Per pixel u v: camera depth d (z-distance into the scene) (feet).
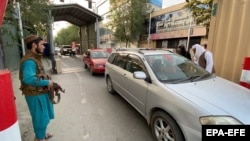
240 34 12.51
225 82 9.89
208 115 6.48
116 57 17.22
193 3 27.81
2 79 3.92
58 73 31.73
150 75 10.18
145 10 62.18
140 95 10.85
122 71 14.39
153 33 59.93
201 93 8.00
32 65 7.16
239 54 12.72
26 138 9.85
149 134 10.22
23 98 16.62
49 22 30.71
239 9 12.44
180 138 7.49
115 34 67.51
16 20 17.28
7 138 4.15
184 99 7.48
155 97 9.09
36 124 8.08
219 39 14.28
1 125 3.99
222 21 13.87
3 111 4.00
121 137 9.91
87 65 34.94
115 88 16.61
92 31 73.36
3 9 4.74
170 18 51.75
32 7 22.43
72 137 9.90
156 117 9.02
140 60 11.87
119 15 63.52
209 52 13.97
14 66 31.81
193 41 44.88
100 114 13.04
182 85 9.00
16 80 24.40
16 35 18.13
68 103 15.38
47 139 9.67
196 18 29.25
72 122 11.74
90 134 10.21
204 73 11.17
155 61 11.37
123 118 12.36
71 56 81.71
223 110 6.65
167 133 8.27
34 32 26.66
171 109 7.78
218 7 14.16
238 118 6.33
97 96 17.44
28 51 7.48
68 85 22.34
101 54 33.58
